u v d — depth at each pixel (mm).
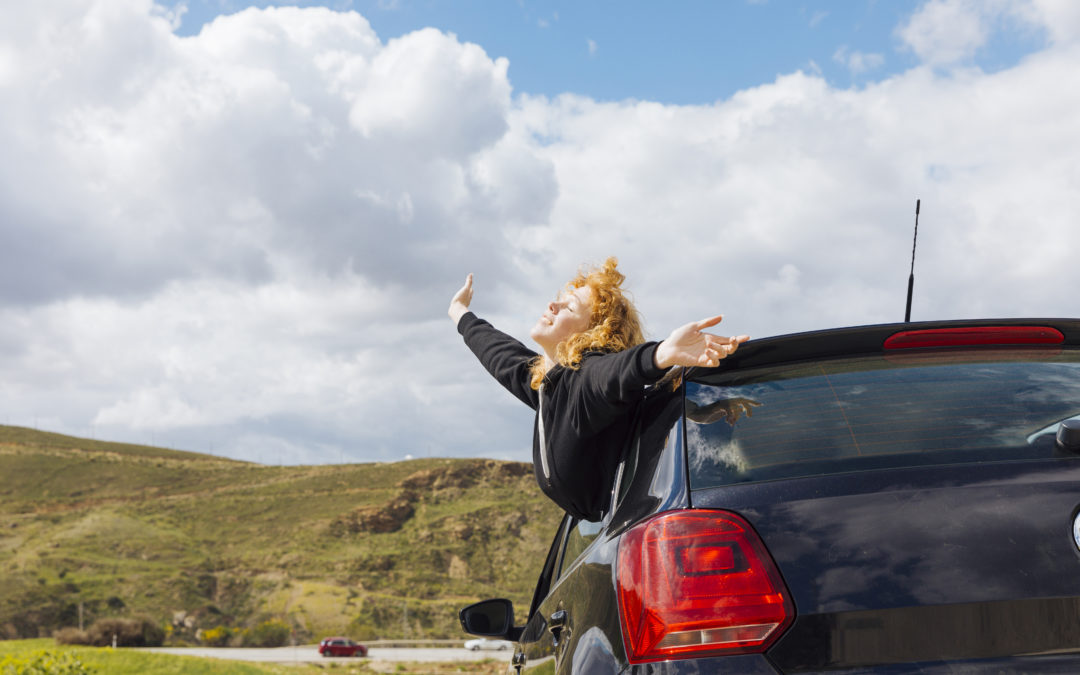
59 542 123812
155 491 156750
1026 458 1777
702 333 1930
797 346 2264
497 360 2928
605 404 2180
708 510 1766
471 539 135500
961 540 1643
